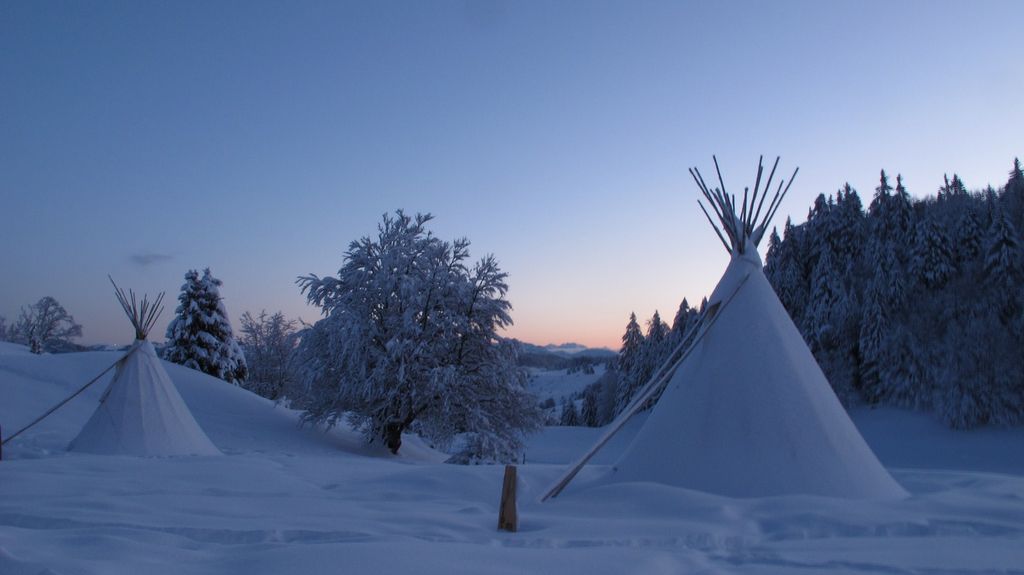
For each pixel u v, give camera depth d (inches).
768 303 325.1
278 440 763.4
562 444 1566.2
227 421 808.9
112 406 494.6
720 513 225.5
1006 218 1369.3
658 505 242.1
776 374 300.4
